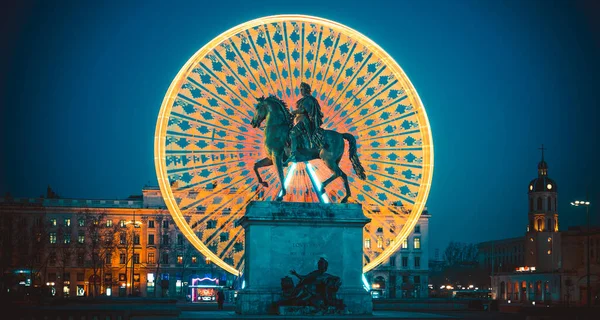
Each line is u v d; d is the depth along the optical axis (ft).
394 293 563.89
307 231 145.79
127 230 554.46
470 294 577.43
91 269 547.08
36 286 488.02
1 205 538.88
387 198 187.83
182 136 185.26
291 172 159.94
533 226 549.95
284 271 143.84
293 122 151.12
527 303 457.68
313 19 190.70
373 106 190.90
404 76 190.08
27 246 493.36
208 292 495.82
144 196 562.25
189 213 188.03
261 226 144.36
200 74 186.80
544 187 547.08
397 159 189.78
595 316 244.83
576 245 593.01
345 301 143.74
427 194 186.91
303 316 135.74
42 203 546.67
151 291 553.64
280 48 191.72
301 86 151.84
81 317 207.62
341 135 152.66
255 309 140.87
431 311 249.96
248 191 187.52
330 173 175.63
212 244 199.62
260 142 189.78
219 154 187.42
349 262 146.41
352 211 147.84
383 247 188.34
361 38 190.90
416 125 190.08
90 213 550.36
